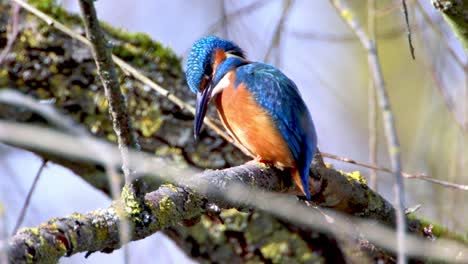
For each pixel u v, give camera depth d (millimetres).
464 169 10969
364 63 15172
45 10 10125
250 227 9977
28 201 8914
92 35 5703
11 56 9898
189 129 10172
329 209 8539
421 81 14930
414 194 11594
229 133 9281
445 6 7699
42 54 9953
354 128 14742
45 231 5410
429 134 12133
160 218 6266
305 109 8656
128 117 6016
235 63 9367
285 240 9930
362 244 9102
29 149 9656
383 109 6281
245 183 7363
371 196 8500
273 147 8328
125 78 10133
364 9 14547
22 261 5164
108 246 5848
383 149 14188
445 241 8867
